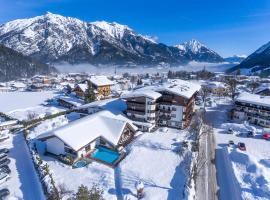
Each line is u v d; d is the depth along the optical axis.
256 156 50.50
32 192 37.72
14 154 50.97
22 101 110.25
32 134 61.03
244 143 56.19
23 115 82.31
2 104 103.19
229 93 120.81
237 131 66.56
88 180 41.06
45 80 180.62
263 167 44.88
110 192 37.91
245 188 39.16
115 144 51.12
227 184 41.16
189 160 47.44
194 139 58.78
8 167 44.09
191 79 192.25
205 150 54.06
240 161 47.88
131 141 57.84
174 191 38.28
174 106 66.69
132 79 188.00
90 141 50.22
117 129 54.72
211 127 70.06
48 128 65.38
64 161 46.81
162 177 42.09
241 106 75.88
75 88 108.19
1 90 148.12
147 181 40.81
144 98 63.75
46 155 49.91
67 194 36.59
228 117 80.31
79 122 55.22
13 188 38.59
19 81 199.62
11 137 60.84
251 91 123.06
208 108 92.75
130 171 43.88
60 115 80.81
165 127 66.69
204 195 38.12
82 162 47.06
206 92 112.44
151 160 48.03
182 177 42.16
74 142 47.75
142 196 36.84
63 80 194.38
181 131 65.06
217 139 60.62
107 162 47.34
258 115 72.69
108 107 73.50
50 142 49.97
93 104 77.56
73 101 98.31
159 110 68.69
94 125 55.53
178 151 51.53
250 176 42.34
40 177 41.22
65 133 48.91
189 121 72.94
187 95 64.62
